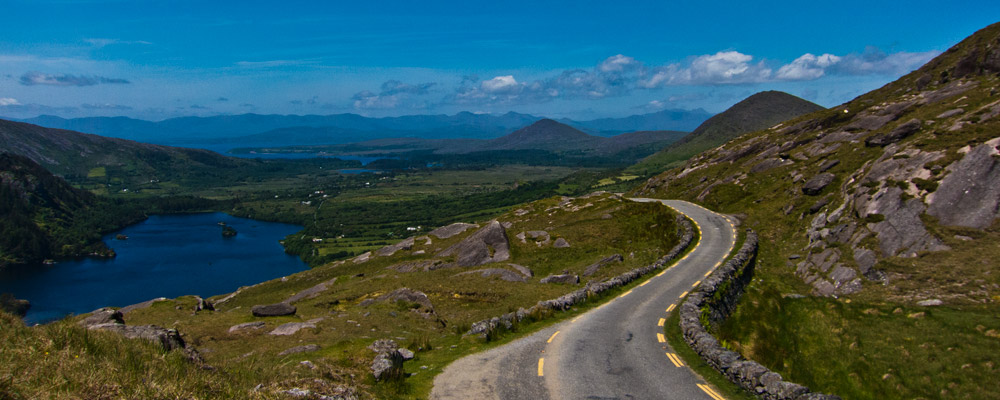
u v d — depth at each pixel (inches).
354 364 740.7
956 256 1435.8
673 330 1029.2
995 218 1508.4
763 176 3314.5
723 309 1299.2
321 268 3100.4
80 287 5551.2
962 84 3144.7
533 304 1437.0
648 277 1643.7
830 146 3161.9
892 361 1089.4
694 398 677.9
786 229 2363.4
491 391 698.8
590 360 842.2
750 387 699.4
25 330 535.2
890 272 1489.9
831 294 1549.0
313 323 1144.2
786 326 1326.3
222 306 2539.4
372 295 1658.5
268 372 596.4
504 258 2390.5
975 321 1127.0
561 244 2507.4
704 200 3459.6
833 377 1095.0
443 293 1611.7
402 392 681.0
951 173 1718.8
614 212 2984.7
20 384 406.6
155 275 6063.0
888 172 1964.8
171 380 485.1
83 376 443.2
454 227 3211.1
